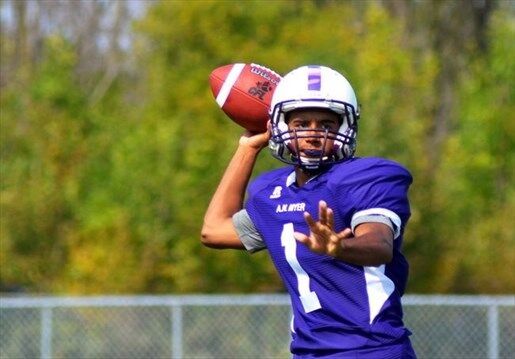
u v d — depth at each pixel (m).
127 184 43.97
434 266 45.62
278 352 36.69
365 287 12.44
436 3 69.31
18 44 73.88
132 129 47.53
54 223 45.38
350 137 12.92
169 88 48.91
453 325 36.19
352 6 67.75
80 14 77.44
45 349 35.91
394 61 47.94
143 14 57.38
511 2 69.50
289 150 12.96
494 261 47.09
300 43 51.47
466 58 67.81
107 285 42.81
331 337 12.61
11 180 45.75
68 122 47.50
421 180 45.75
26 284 45.38
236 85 15.27
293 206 12.84
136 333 36.94
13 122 47.59
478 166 50.12
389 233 11.95
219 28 50.59
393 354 12.46
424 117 51.75
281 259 12.98
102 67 76.88
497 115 50.97
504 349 35.88
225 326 36.94
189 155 44.12
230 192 14.60
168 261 43.47
